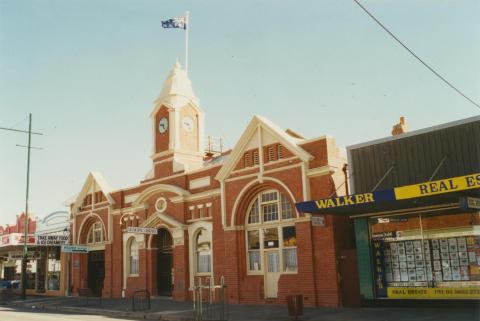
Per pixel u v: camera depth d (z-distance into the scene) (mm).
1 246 39250
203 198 27812
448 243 18062
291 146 23109
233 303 24719
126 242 32719
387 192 16469
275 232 24094
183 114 31375
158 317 20672
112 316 22156
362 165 20828
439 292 18000
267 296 23984
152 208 30953
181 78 32281
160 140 31547
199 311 18938
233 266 25047
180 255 28141
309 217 22203
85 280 36031
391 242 19453
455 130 18406
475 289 17250
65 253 38031
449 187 15016
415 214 18891
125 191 33719
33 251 40250
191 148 31312
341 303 20891
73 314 23531
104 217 34875
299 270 22312
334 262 21156
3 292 40906
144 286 30391
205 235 27562
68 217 38656
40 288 40656
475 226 17469
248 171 25078
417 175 19172
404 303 18844
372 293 19578
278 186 23750
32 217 42438
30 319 20000
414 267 18766
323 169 22000
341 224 21906
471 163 17859
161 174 30875
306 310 20266
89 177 36688
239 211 25344
